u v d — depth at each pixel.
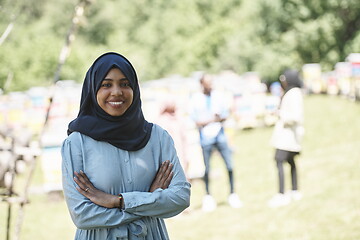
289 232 8.36
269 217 9.37
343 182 10.79
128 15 55.41
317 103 23.48
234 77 26.77
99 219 3.27
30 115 20.84
